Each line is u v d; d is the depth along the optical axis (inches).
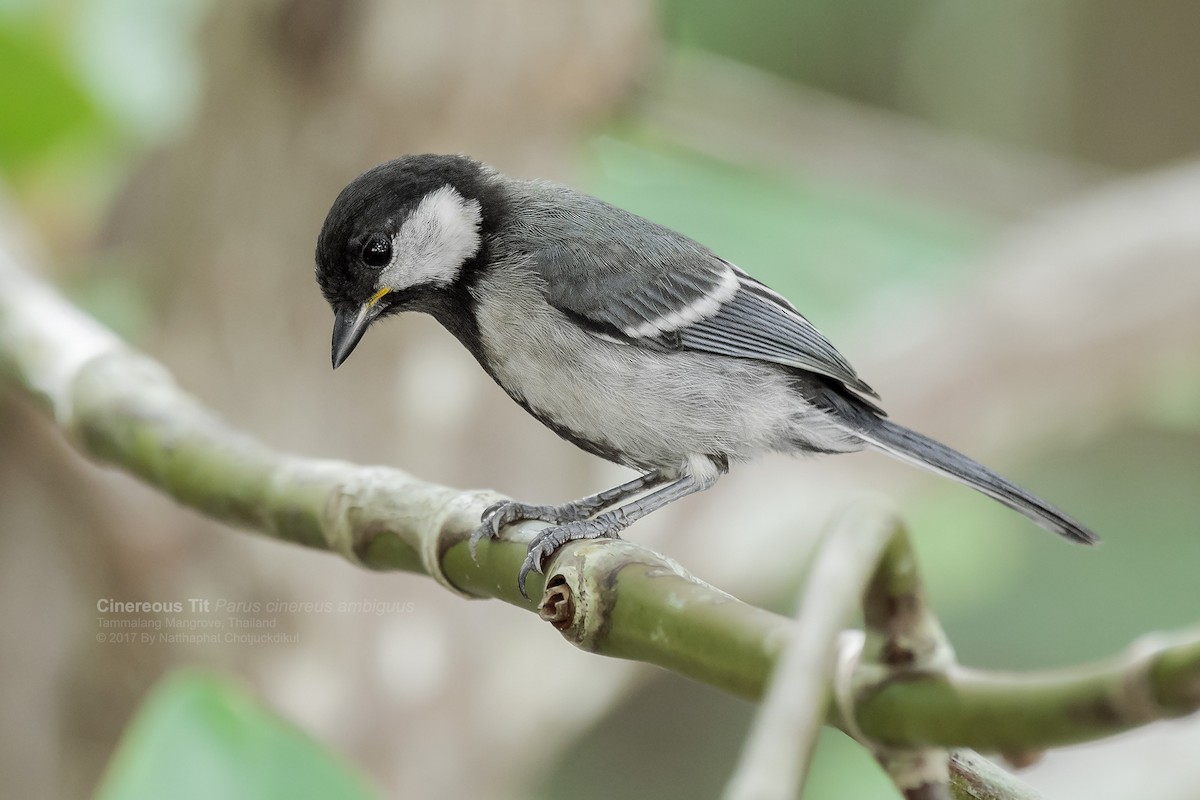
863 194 116.5
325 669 113.9
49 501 113.4
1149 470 120.4
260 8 113.9
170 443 110.3
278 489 109.9
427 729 114.1
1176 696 78.2
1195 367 116.3
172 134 114.1
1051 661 119.0
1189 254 115.8
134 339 114.4
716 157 116.0
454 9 114.0
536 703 114.6
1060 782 115.7
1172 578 119.4
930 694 91.3
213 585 113.7
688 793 128.7
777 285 116.0
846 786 116.3
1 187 114.6
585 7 114.3
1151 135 133.9
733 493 115.0
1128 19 132.9
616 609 108.4
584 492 115.1
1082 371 116.0
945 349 115.8
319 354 114.2
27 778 113.4
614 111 115.1
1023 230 116.9
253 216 114.1
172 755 109.3
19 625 113.4
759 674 100.7
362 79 114.0
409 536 109.6
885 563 94.1
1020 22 127.8
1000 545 117.0
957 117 128.9
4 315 111.3
